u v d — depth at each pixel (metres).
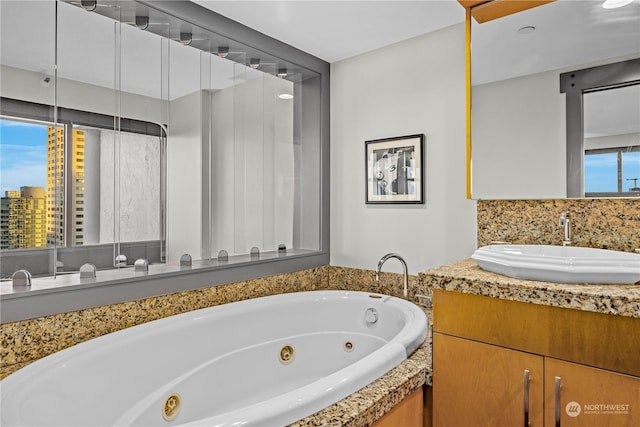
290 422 1.05
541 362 1.31
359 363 1.37
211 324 1.89
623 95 1.67
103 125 1.91
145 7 1.85
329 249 2.87
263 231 2.65
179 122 2.21
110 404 1.47
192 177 2.26
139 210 2.03
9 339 1.42
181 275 1.99
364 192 2.67
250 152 2.58
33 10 1.65
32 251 1.66
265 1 2.01
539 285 1.31
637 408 1.14
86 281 1.66
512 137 1.93
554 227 1.88
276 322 2.16
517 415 1.35
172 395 1.69
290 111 2.83
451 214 2.24
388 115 2.54
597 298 1.18
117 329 1.73
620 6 1.69
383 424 1.26
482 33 2.00
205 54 2.33
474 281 1.43
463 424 1.46
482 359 1.43
